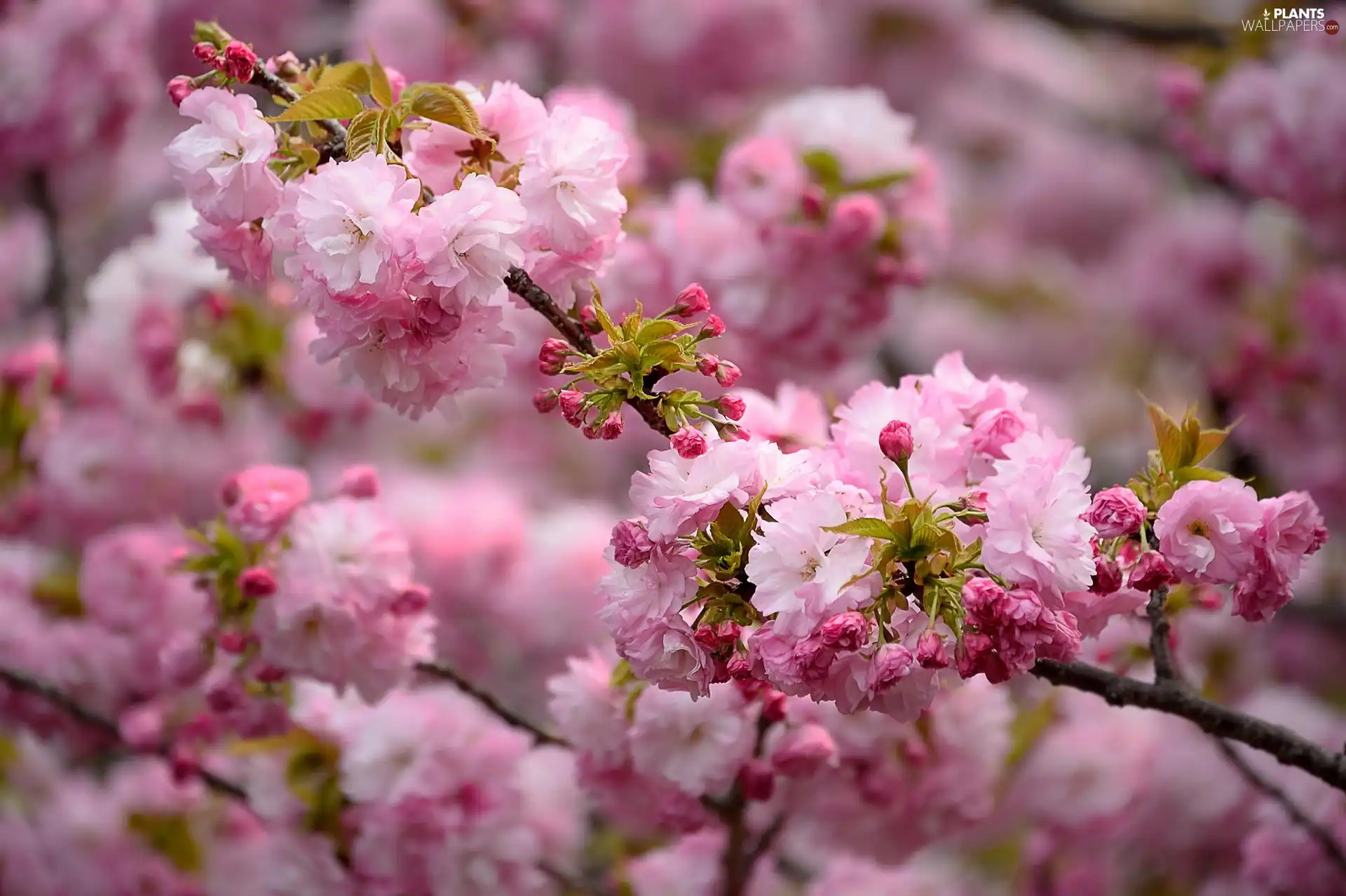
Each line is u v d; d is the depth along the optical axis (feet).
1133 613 10.13
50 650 11.25
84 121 14.17
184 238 12.25
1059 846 12.30
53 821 12.29
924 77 22.09
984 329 23.93
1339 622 15.57
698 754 10.20
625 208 9.77
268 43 19.81
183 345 12.27
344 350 9.68
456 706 10.57
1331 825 10.91
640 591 9.53
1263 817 11.04
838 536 9.48
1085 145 24.62
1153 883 12.51
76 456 12.18
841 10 21.56
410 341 9.64
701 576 9.59
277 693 10.44
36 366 12.26
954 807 10.50
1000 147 25.64
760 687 10.00
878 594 9.47
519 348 10.68
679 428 9.55
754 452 9.55
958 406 9.78
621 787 10.48
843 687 9.50
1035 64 25.86
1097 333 23.68
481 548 13.23
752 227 11.02
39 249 18.11
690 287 9.60
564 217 9.71
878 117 11.09
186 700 11.34
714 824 10.77
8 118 13.91
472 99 9.78
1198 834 12.13
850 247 10.97
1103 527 9.52
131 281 12.23
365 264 9.52
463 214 9.53
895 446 9.55
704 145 15.49
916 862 13.43
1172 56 18.92
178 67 19.74
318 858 10.45
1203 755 12.10
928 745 10.46
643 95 19.74
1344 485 15.39
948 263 24.20
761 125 11.28
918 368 19.34
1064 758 11.30
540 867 10.94
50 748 13.19
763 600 9.46
